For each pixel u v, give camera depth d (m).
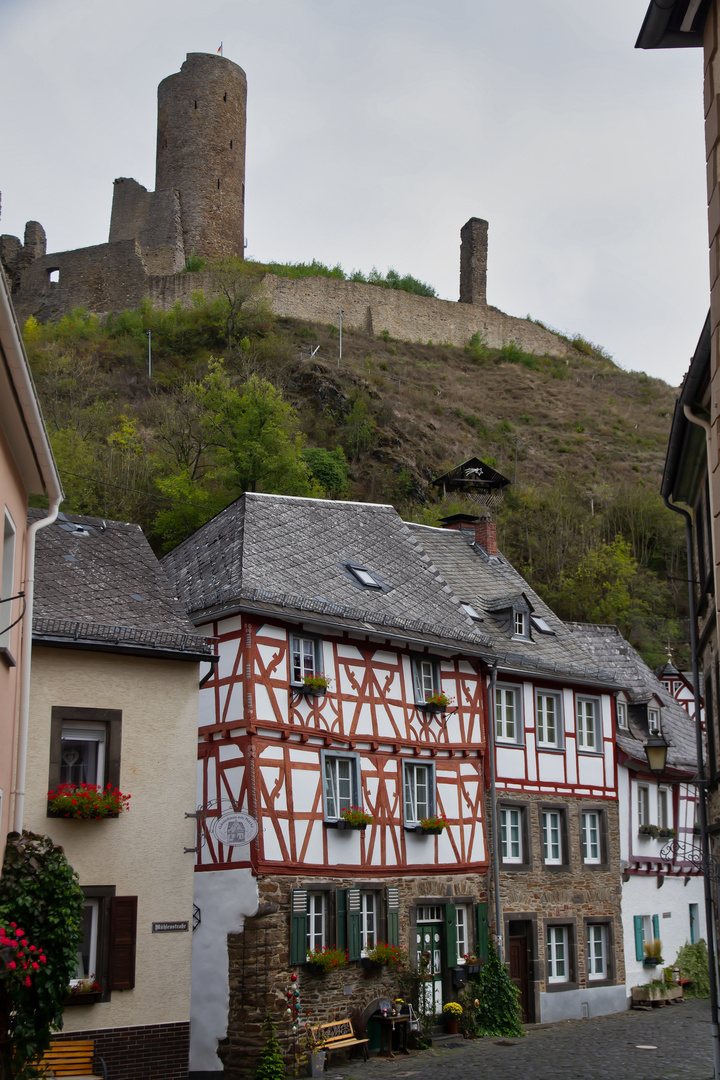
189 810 14.84
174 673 15.12
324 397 48.94
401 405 54.22
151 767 14.64
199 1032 16.42
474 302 68.19
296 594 18.33
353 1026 17.25
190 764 14.97
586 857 23.06
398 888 18.64
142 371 49.09
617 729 25.20
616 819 23.86
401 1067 16.41
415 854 19.16
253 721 16.83
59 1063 13.09
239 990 16.17
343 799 18.22
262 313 55.25
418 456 48.66
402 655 19.77
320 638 18.31
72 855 13.78
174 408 39.00
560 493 48.78
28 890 11.00
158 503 33.34
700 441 13.55
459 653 20.84
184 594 18.58
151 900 14.25
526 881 21.38
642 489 50.62
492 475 43.97
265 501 20.58
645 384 70.69
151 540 32.25
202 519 31.77
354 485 45.38
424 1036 18.25
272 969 16.11
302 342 57.25
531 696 22.48
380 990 17.89
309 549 20.16
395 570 21.45
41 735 13.84
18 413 10.16
